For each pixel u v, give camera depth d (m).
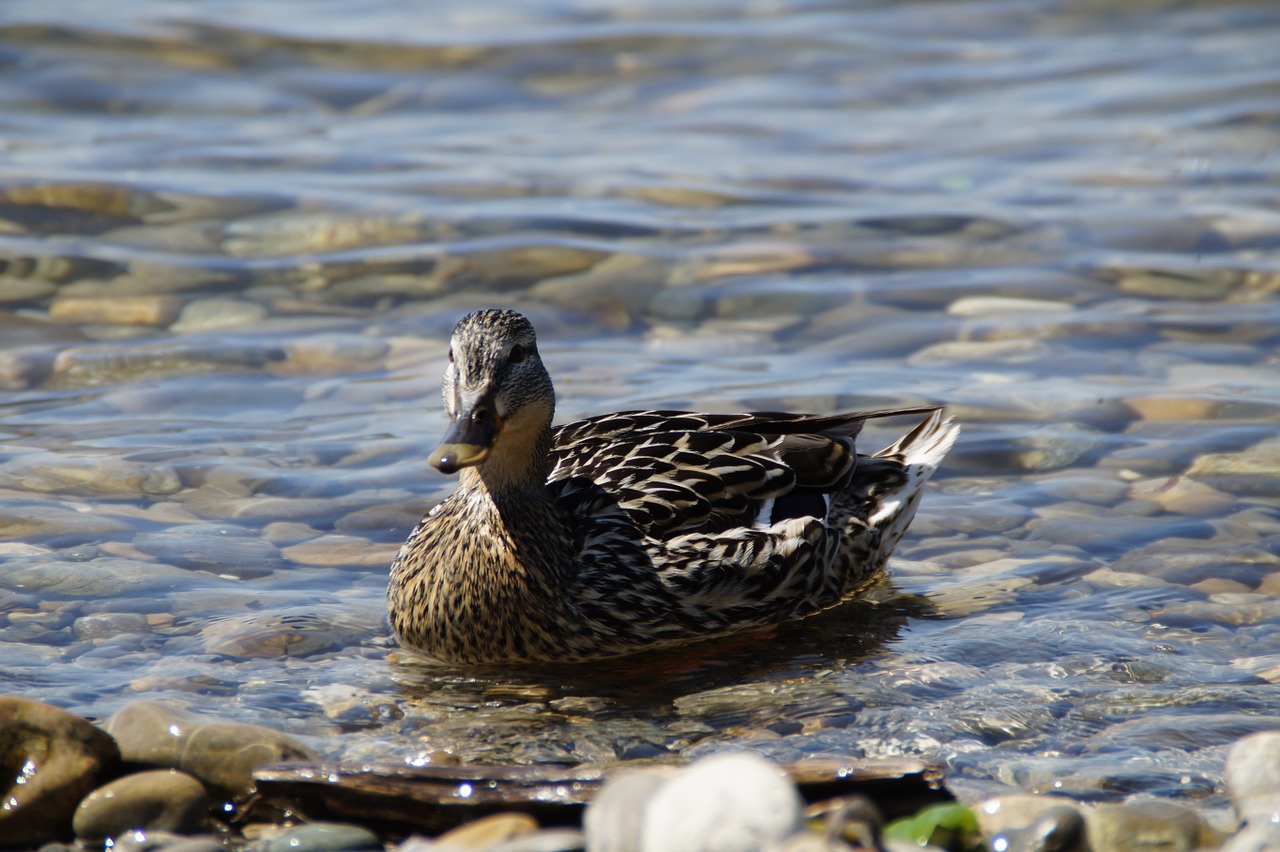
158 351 14.19
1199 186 18.86
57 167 18.56
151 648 8.92
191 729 7.38
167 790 6.94
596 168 19.47
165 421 12.73
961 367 14.05
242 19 24.19
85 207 17.66
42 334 14.51
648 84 22.80
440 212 17.72
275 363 14.08
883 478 10.79
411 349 14.47
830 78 23.19
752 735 8.09
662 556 9.73
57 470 11.60
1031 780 7.39
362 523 10.95
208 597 9.68
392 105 21.86
